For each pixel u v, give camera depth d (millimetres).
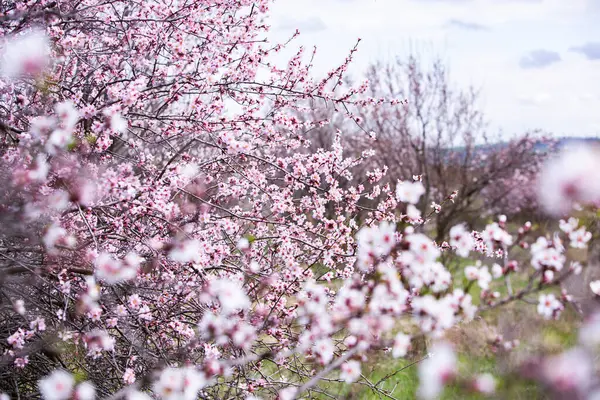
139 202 2742
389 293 1906
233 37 3609
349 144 12508
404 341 1944
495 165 12656
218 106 3406
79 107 2973
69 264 2828
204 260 2918
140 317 2900
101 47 3832
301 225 4059
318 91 3850
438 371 1619
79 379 2727
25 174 2307
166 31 3607
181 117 3316
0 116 3062
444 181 10508
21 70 2736
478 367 4922
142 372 3168
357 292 2014
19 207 2439
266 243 4043
